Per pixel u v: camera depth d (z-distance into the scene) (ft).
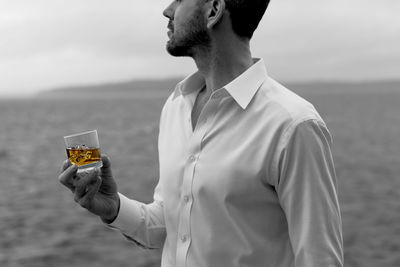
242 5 6.69
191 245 6.73
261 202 6.47
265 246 6.48
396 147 141.59
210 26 6.72
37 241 53.31
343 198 74.23
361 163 110.83
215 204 6.53
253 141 6.45
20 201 74.38
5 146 161.79
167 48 7.25
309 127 6.23
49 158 130.11
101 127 230.68
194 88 7.59
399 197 73.87
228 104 6.81
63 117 338.34
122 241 52.44
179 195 7.02
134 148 144.46
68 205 70.69
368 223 59.31
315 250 6.11
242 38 6.97
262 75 6.86
